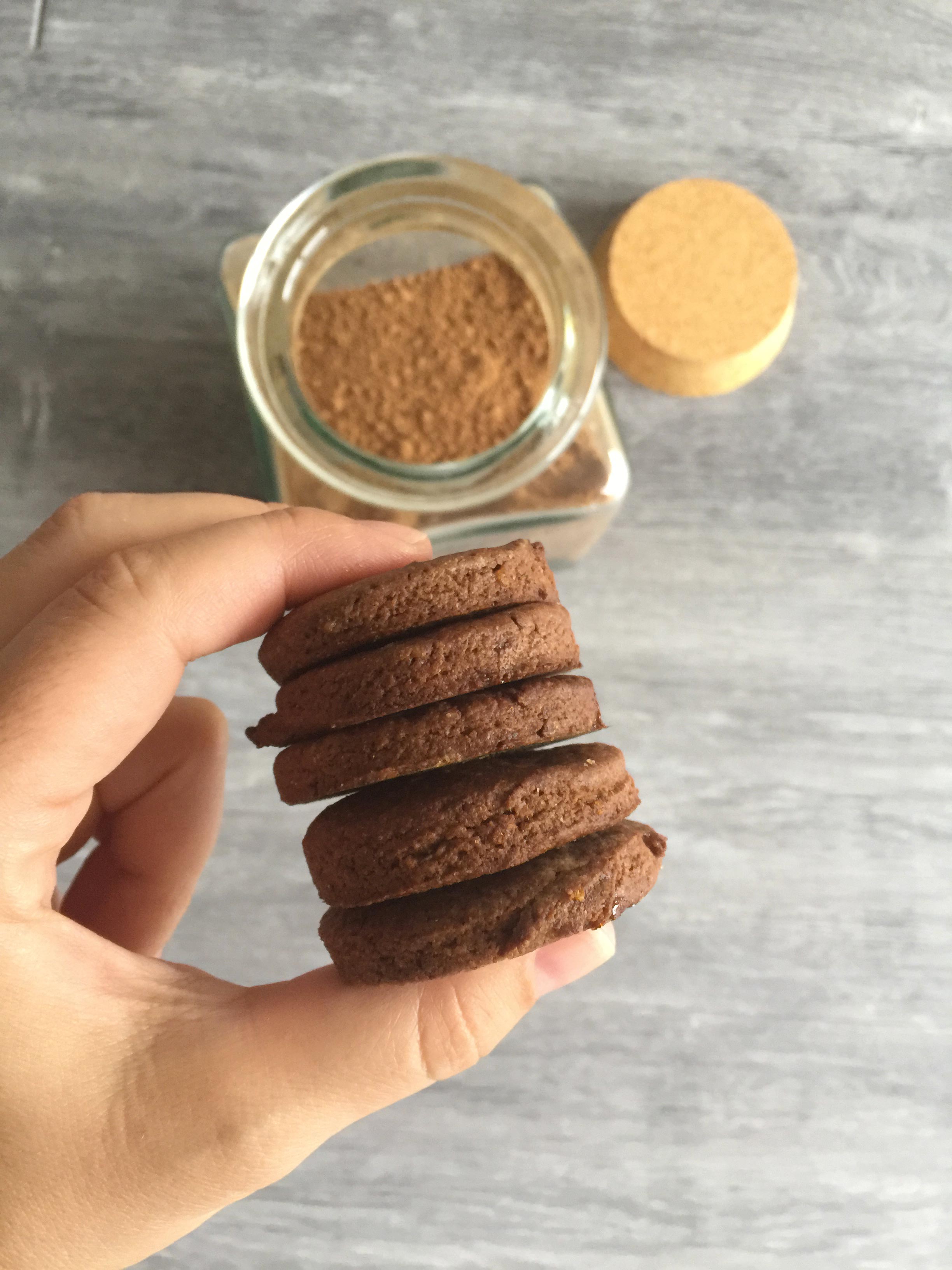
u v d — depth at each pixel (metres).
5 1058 0.15
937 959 0.29
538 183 0.27
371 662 0.15
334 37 0.28
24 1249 0.16
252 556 0.18
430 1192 0.28
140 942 0.23
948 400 0.29
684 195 0.26
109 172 0.28
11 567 0.20
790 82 0.29
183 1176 0.16
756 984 0.29
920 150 0.29
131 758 0.23
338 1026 0.16
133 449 0.27
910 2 0.29
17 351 0.27
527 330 0.24
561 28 0.29
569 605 0.29
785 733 0.29
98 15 0.28
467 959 0.14
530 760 0.16
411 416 0.23
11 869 0.15
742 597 0.29
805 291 0.29
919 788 0.29
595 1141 0.28
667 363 0.26
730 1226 0.29
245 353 0.23
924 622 0.29
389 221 0.24
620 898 0.15
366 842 0.15
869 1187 0.29
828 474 0.29
